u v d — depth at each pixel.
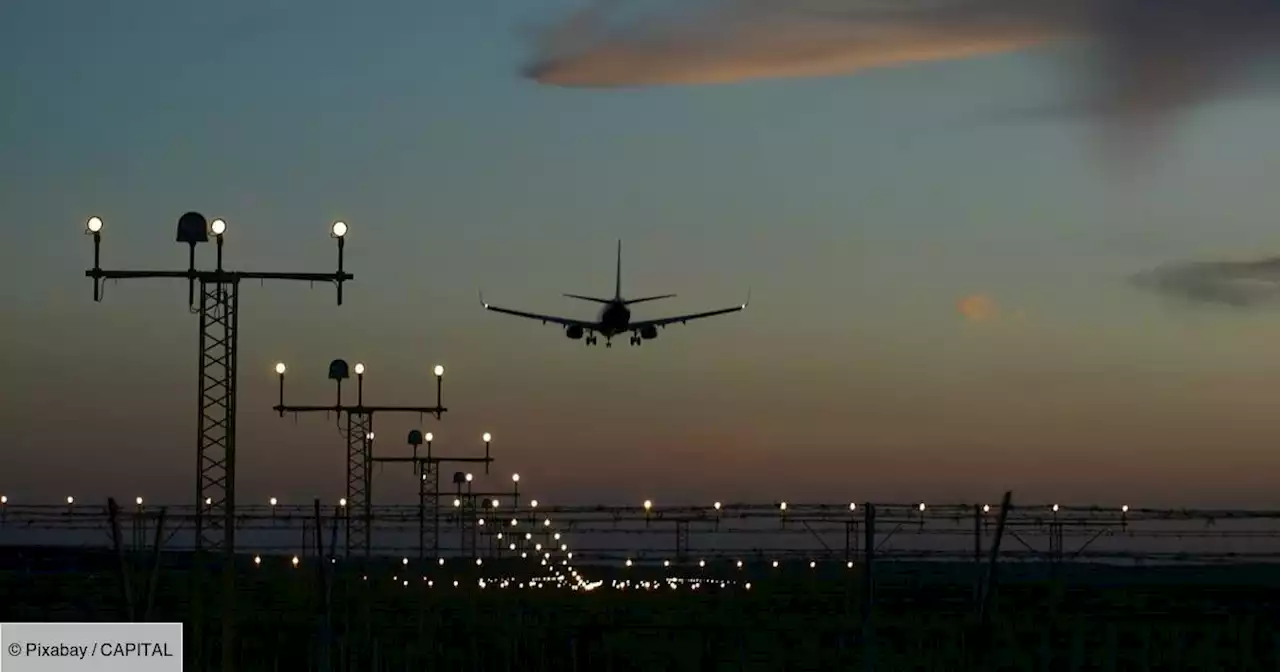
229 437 99.06
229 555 96.56
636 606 149.75
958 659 106.88
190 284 100.44
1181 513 99.12
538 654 109.50
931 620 134.50
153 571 84.56
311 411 161.88
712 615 141.62
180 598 145.88
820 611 150.12
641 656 111.00
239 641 111.31
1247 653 111.88
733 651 113.56
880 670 103.00
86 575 159.25
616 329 165.38
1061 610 150.00
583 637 109.81
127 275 99.75
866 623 89.44
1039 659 109.00
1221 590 185.12
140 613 94.44
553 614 135.12
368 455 162.00
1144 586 190.12
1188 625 129.00
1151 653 113.75
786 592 173.00
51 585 152.75
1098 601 166.25
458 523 148.00
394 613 136.12
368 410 162.00
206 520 99.94
